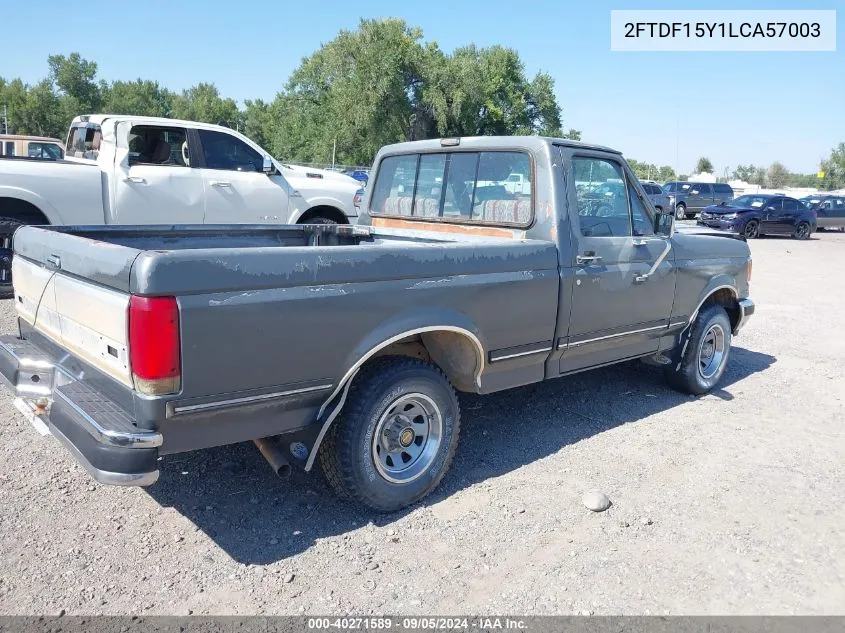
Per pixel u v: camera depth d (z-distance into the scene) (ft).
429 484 12.23
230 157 30.09
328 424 10.71
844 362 23.54
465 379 13.12
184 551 10.55
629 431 16.21
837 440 16.08
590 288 14.53
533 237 14.16
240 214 30.17
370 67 158.51
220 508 11.88
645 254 15.93
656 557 10.83
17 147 45.96
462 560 10.57
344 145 169.17
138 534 10.97
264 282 9.57
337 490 11.54
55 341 11.33
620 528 11.67
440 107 162.30
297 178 32.14
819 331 28.60
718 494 13.06
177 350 8.85
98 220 26.71
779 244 74.64
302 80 190.39
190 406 9.13
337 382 10.62
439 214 16.35
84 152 28.81
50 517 11.33
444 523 11.66
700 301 18.07
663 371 19.26
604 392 19.17
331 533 11.22
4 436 14.35
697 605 9.68
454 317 11.89
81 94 294.05
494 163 15.02
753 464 14.52
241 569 10.14
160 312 8.67
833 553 11.12
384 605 9.43
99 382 9.93
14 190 24.68
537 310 13.44
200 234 15.24
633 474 13.83
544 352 13.96
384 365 11.43
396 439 11.68
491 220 15.05
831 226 102.42
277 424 10.34
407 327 11.23
